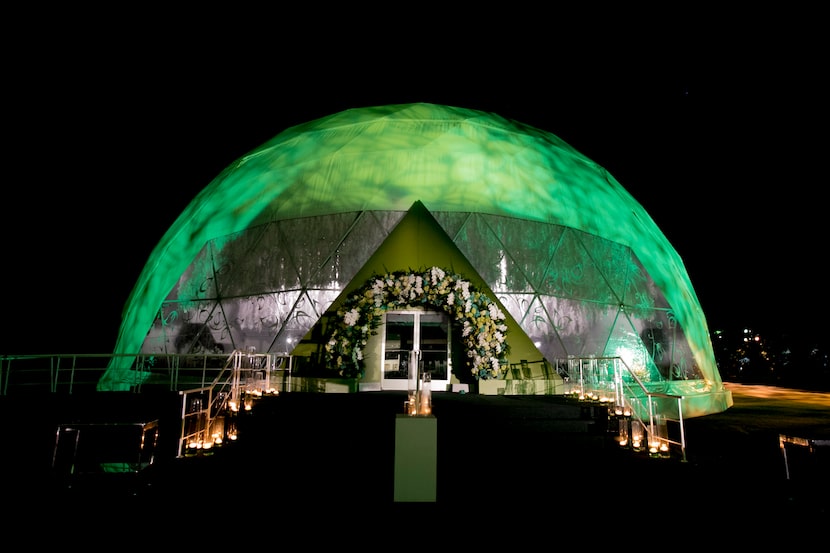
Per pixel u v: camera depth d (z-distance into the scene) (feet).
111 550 18.10
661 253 57.31
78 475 25.20
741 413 51.39
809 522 20.76
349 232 50.01
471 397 39.83
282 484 24.98
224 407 32.96
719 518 21.16
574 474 26.55
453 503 22.68
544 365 49.21
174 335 50.19
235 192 54.19
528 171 54.34
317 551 18.02
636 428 30.55
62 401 36.45
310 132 57.06
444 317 49.65
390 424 30.25
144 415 36.01
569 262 51.67
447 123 56.03
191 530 19.76
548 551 18.15
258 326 48.44
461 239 50.29
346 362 46.03
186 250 52.85
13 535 19.30
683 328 53.78
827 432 38.81
